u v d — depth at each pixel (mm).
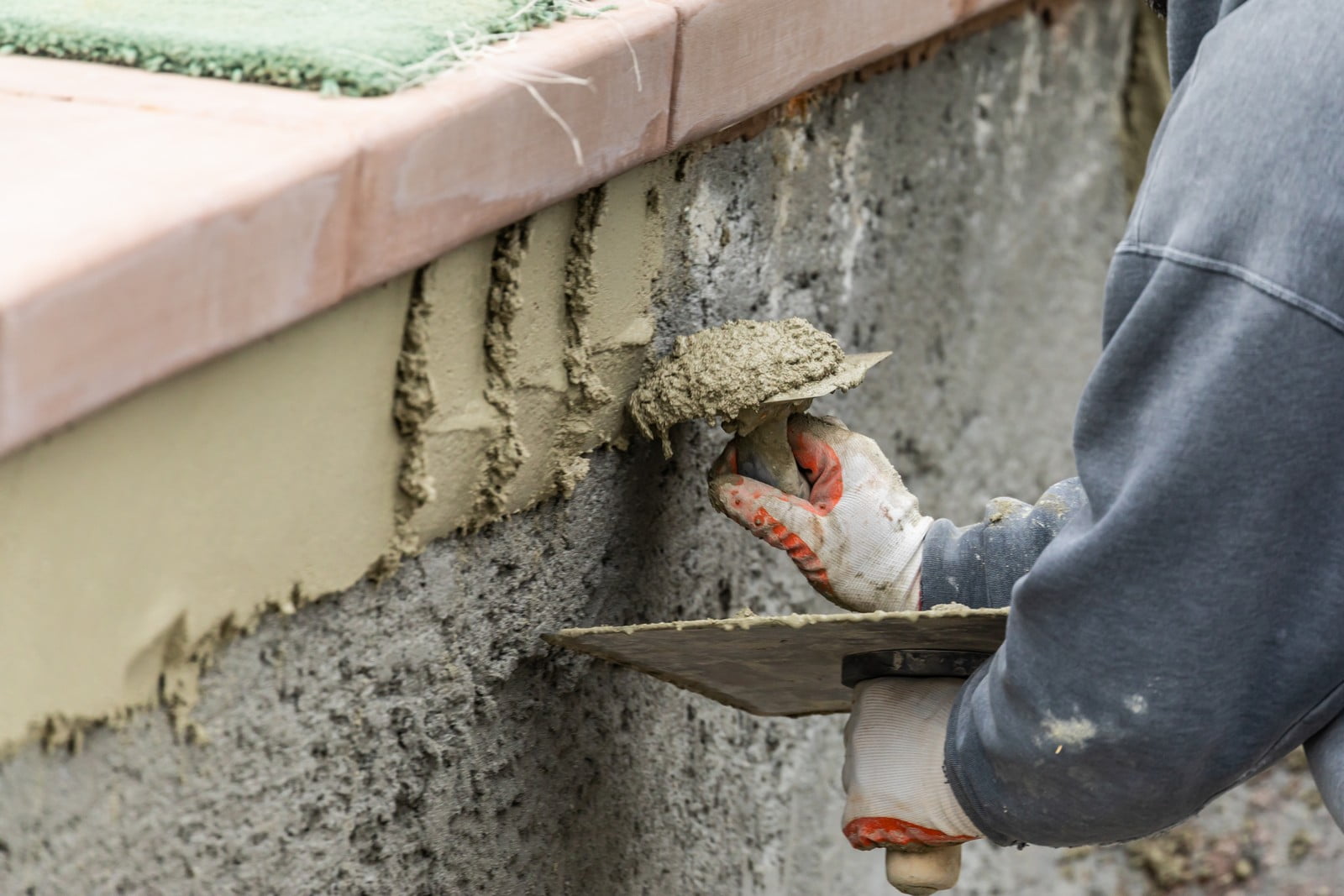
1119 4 8461
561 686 5059
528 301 4262
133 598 3254
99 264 2736
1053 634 3314
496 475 4348
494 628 4648
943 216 7383
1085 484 3287
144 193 2951
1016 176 7961
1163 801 3434
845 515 4434
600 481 4949
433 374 3967
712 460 5543
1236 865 8305
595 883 5543
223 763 3713
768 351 4383
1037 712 3393
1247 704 3301
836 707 4980
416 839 4535
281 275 3182
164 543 3287
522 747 4941
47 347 2664
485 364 4180
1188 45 3525
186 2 4062
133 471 3143
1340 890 8258
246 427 3420
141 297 2842
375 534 3994
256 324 3148
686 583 5676
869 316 6934
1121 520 3146
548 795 5145
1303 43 3023
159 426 3170
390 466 3961
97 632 3191
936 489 8039
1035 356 8570
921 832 4039
